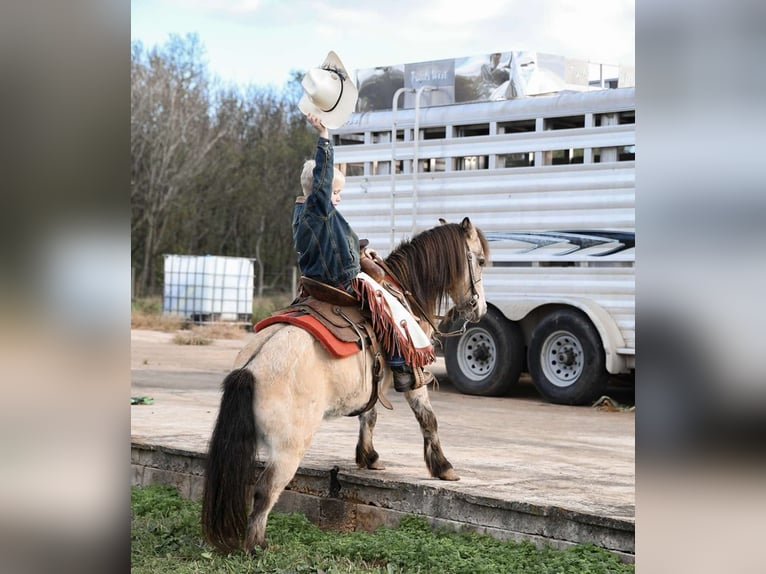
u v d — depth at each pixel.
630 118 10.59
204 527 4.62
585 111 10.78
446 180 11.83
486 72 11.70
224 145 40.31
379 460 6.67
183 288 23.23
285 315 5.07
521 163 11.38
